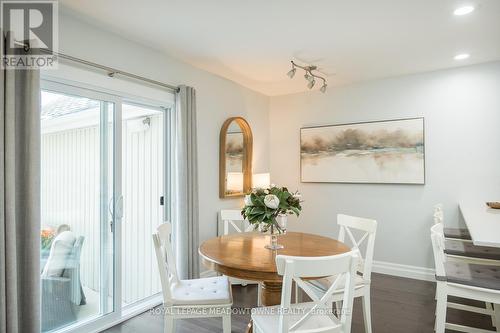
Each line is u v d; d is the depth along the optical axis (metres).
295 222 4.59
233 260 1.94
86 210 2.55
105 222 2.68
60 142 2.38
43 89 2.25
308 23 2.50
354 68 3.59
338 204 4.29
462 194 3.53
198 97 3.53
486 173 3.43
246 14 2.35
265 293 2.23
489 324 2.58
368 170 4.05
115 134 2.71
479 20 2.44
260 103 4.66
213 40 2.82
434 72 3.68
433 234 2.02
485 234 1.86
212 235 3.67
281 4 2.21
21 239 1.98
